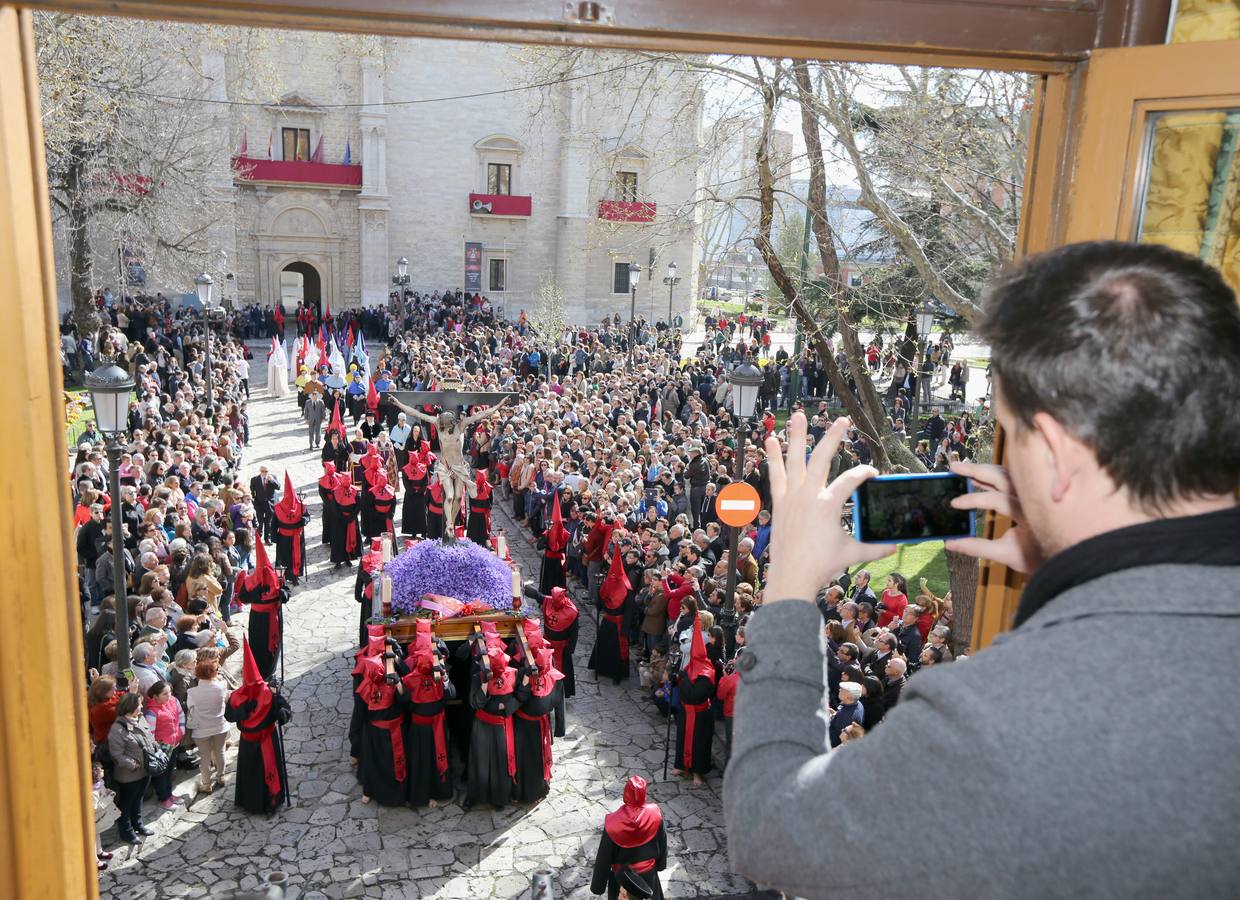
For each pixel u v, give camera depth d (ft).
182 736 31.19
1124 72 5.64
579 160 156.56
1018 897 2.59
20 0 4.68
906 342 48.06
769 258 34.73
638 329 136.56
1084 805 2.55
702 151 38.58
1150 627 2.78
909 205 35.47
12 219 4.80
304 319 144.05
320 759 33.50
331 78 147.64
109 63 69.67
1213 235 5.95
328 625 45.21
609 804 31.35
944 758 2.77
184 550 39.88
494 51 153.07
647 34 5.29
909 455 34.76
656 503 50.96
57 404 5.23
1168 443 2.97
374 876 27.22
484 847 28.81
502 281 161.68
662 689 37.29
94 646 34.27
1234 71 5.35
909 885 2.74
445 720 32.09
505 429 70.33
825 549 3.89
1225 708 2.61
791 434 4.23
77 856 5.43
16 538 4.95
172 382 88.89
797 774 3.19
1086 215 5.90
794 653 3.60
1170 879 2.50
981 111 33.45
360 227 151.84
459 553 33.96
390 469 64.18
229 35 96.58
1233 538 2.96
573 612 38.42
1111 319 3.07
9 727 5.02
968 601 29.71
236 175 138.31
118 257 96.89
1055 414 3.17
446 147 154.92
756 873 3.17
